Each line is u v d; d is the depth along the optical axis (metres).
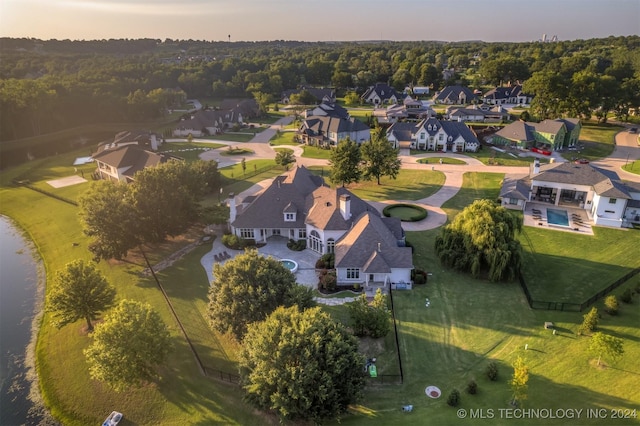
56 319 51.09
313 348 35.47
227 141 146.88
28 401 42.53
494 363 43.62
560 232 72.94
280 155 110.75
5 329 53.56
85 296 48.25
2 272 66.69
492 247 57.84
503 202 84.50
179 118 191.25
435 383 41.56
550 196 86.19
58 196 94.44
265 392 35.50
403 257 57.81
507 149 127.31
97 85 192.00
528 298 54.50
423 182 100.31
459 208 84.44
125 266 65.50
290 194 72.75
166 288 59.12
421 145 130.62
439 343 47.38
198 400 40.72
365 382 38.53
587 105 149.25
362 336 47.88
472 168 110.06
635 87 154.12
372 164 97.81
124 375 39.34
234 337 47.22
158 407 40.34
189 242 72.06
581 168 83.25
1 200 94.81
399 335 48.78
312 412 34.12
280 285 46.09
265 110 194.50
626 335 47.25
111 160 100.12
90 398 42.03
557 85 151.88
